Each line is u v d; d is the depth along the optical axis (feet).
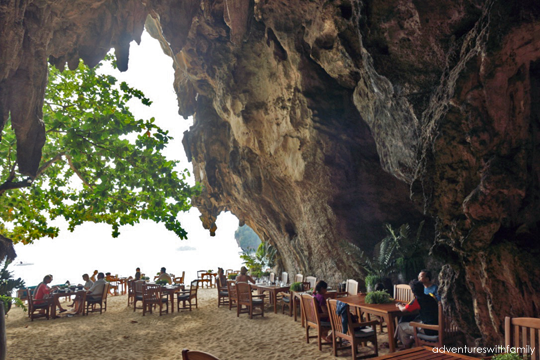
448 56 15.05
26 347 23.79
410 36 16.88
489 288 12.06
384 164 25.80
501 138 12.07
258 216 52.65
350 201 33.76
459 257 13.66
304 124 34.06
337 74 29.14
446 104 13.19
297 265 44.29
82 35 26.48
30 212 30.22
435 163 13.41
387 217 32.58
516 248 11.50
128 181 27.84
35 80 22.61
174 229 28.22
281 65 34.40
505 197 11.76
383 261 27.81
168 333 26.68
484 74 11.76
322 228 35.35
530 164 12.05
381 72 18.71
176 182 28.40
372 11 17.65
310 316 21.07
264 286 33.19
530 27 10.66
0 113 20.76
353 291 25.93
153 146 28.48
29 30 21.74
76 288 40.50
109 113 28.27
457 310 14.14
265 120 39.42
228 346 21.99
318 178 34.55
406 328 16.90
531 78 11.93
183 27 27.94
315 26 27.73
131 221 29.78
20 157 22.58
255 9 32.73
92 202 28.73
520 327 9.39
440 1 15.44
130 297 46.14
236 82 39.86
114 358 20.75
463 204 12.34
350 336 17.24
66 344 24.36
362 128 32.40
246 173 47.67
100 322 32.17
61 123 27.63
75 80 30.17
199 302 42.34
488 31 11.45
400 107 19.79
